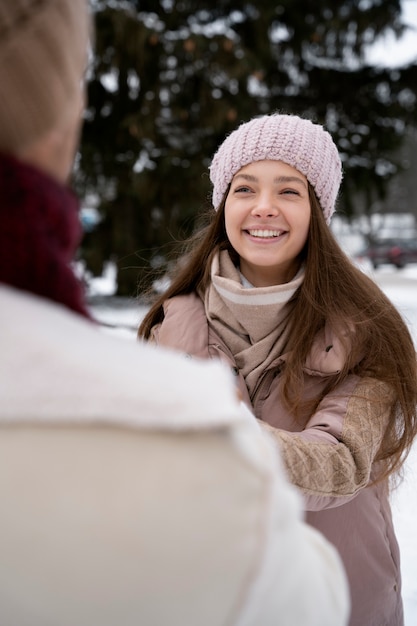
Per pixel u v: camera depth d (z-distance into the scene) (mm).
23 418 428
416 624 2273
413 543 2918
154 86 9539
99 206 10445
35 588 431
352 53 11117
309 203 1455
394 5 10750
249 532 429
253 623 454
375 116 11172
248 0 10461
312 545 533
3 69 452
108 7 9203
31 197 453
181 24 10695
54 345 439
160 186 9758
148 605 426
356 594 1336
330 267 1399
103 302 9898
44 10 467
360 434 1169
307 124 1478
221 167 1524
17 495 426
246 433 462
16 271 455
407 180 36562
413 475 3291
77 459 426
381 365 1309
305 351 1341
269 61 10781
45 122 472
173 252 1938
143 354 469
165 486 421
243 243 1465
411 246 20094
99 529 419
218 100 9422
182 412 418
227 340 1440
